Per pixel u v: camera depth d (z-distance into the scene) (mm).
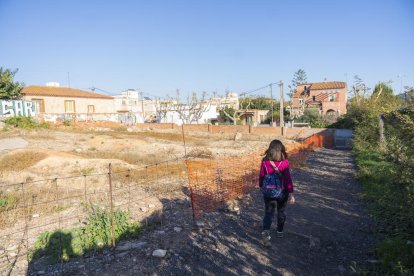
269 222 5051
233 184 8969
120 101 62281
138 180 10031
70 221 6305
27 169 11055
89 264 4504
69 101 43656
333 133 26344
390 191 6551
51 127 30312
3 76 33094
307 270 4277
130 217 6359
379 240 4969
